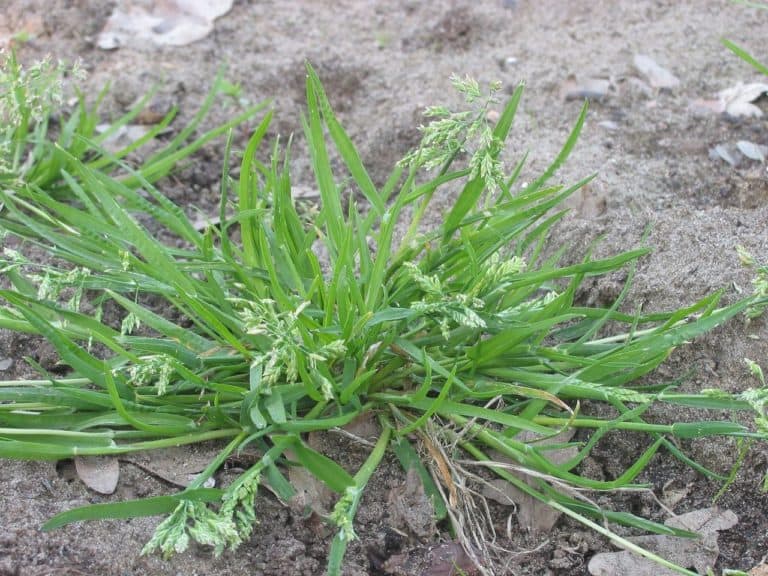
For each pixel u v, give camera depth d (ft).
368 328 1.35
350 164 1.40
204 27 2.40
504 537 1.38
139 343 1.35
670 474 1.44
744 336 1.50
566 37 2.35
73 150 1.84
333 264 1.47
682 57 2.23
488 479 1.41
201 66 2.27
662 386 1.47
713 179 1.87
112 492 1.35
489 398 1.48
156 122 2.11
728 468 1.42
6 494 1.31
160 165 1.83
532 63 2.24
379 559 1.33
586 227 1.71
